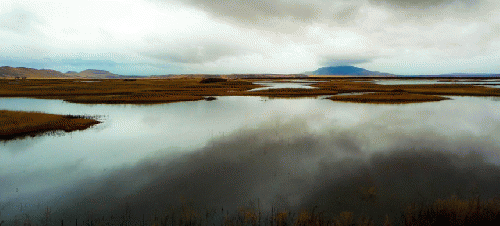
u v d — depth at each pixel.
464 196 7.45
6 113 22.00
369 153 12.27
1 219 6.65
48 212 7.04
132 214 6.83
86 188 8.66
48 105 32.31
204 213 6.79
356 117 22.75
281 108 29.39
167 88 63.53
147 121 21.38
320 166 10.51
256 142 14.56
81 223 6.39
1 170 10.45
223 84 86.12
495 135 15.77
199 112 26.39
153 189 8.46
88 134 16.83
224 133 16.91
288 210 6.86
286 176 9.45
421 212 6.20
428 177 9.16
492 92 46.53
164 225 6.12
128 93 48.62
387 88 59.78
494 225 5.29
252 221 6.20
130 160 11.60
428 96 39.22
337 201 7.36
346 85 77.38
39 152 12.89
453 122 20.03
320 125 19.33
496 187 8.20
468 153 12.15
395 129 17.66
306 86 76.56
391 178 9.10
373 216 6.39
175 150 13.16
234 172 9.92
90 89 57.72
